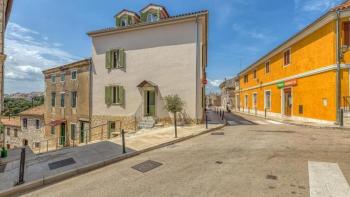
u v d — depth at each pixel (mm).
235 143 8164
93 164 5969
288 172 4816
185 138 9727
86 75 17766
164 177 4895
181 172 5164
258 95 25203
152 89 15086
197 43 14234
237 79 36281
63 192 4371
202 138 9719
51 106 22172
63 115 20250
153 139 9438
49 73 22547
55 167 5812
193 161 6039
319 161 5555
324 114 12969
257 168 5164
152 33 15312
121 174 5301
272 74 21016
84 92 17906
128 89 15852
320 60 13383
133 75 15719
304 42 15203
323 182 4234
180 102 11898
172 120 14555
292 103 16859
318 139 8469
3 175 5344
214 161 5922
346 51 12055
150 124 14516
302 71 15430
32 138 24859
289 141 8156
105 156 6773
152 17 16531
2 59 7227
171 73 14703
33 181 4785
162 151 7625
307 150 6703
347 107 11883
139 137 10023
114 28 15969
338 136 9078
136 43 15742
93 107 17047
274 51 19906
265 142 8109
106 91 16375
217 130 12109
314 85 13977
